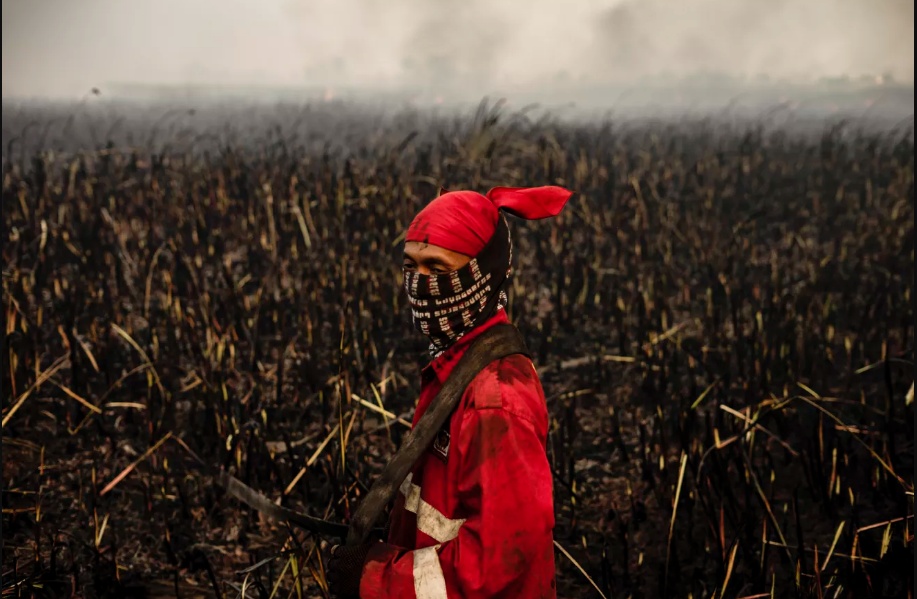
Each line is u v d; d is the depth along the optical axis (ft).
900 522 10.93
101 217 23.13
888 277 20.99
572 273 20.38
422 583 5.37
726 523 11.39
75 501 11.77
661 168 33.45
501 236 5.79
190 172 29.12
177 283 19.42
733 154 37.78
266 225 23.35
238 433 12.51
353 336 15.99
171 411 13.67
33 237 21.42
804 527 11.55
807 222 27.04
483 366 5.61
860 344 16.80
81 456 12.89
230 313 17.58
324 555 10.87
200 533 11.35
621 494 12.57
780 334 16.53
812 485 12.07
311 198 24.71
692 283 21.31
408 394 15.29
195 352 16.01
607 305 19.62
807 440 12.49
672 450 13.50
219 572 10.73
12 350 13.76
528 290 20.27
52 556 10.00
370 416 14.51
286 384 15.61
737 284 20.22
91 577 10.27
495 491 5.27
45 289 19.45
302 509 11.75
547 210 5.83
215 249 21.67
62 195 25.81
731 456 12.35
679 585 10.40
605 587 10.46
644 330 17.38
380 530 6.55
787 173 34.09
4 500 11.46
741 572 10.50
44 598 9.79
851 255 23.32
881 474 12.01
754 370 15.30
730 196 29.55
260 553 11.10
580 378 16.16
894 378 15.72
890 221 25.29
